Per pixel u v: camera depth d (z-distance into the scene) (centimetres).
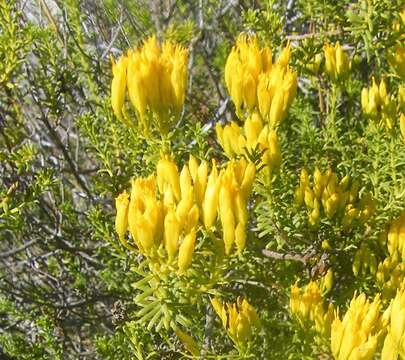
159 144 29
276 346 30
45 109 42
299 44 40
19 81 38
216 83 44
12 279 44
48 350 37
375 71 42
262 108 28
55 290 42
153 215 25
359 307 25
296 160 36
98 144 34
